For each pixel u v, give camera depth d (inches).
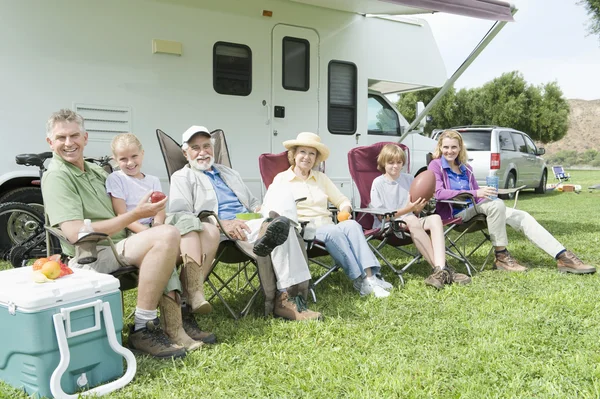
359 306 119.2
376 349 94.3
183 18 174.1
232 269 163.9
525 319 106.2
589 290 129.6
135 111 167.9
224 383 81.4
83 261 84.4
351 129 214.2
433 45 237.1
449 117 1200.8
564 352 91.7
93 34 160.6
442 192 156.4
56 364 74.1
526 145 439.5
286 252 111.3
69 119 93.4
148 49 169.2
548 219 278.4
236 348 95.3
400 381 79.4
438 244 139.3
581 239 205.9
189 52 175.8
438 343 96.8
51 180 90.7
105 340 80.4
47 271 78.4
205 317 114.0
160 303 95.0
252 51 187.8
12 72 150.6
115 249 87.6
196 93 177.9
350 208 147.3
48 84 155.3
